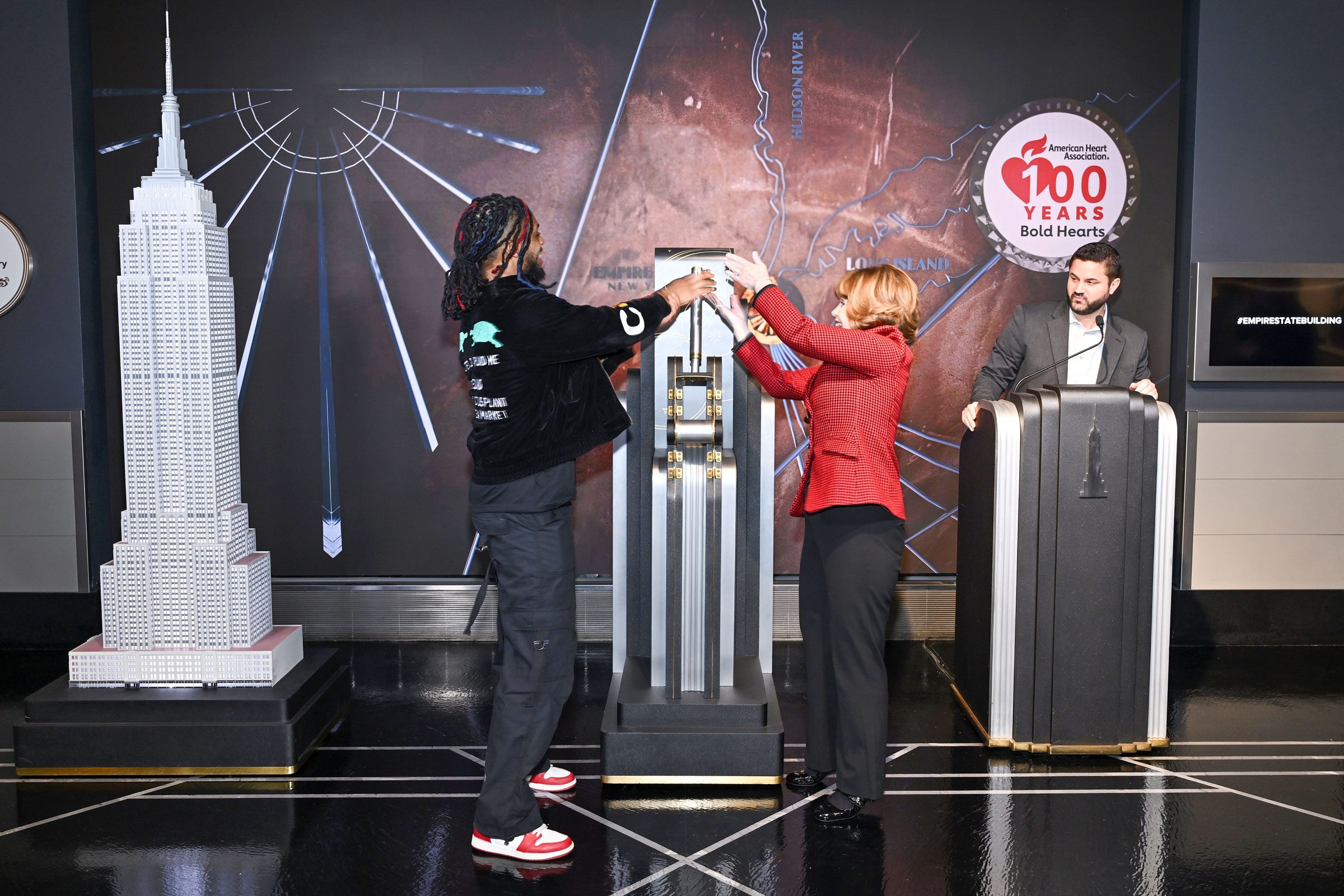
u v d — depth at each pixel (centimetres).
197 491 305
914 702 357
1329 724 337
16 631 415
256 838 259
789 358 423
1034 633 307
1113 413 295
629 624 316
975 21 409
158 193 298
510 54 409
